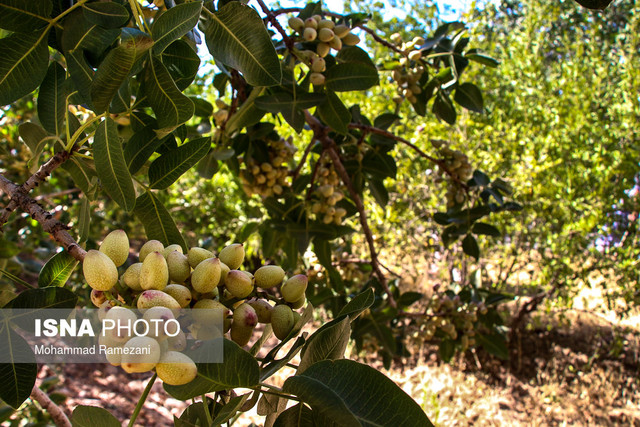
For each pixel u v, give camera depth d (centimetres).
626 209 559
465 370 598
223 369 72
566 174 571
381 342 332
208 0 133
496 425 474
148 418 491
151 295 76
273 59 130
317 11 222
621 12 662
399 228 615
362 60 218
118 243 86
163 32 108
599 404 523
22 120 405
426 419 68
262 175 281
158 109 112
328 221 287
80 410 81
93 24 114
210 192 735
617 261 563
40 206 99
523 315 582
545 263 573
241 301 91
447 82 293
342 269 405
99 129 100
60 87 121
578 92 571
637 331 597
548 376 569
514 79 607
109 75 98
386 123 309
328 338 82
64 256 103
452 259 613
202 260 88
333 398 67
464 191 332
